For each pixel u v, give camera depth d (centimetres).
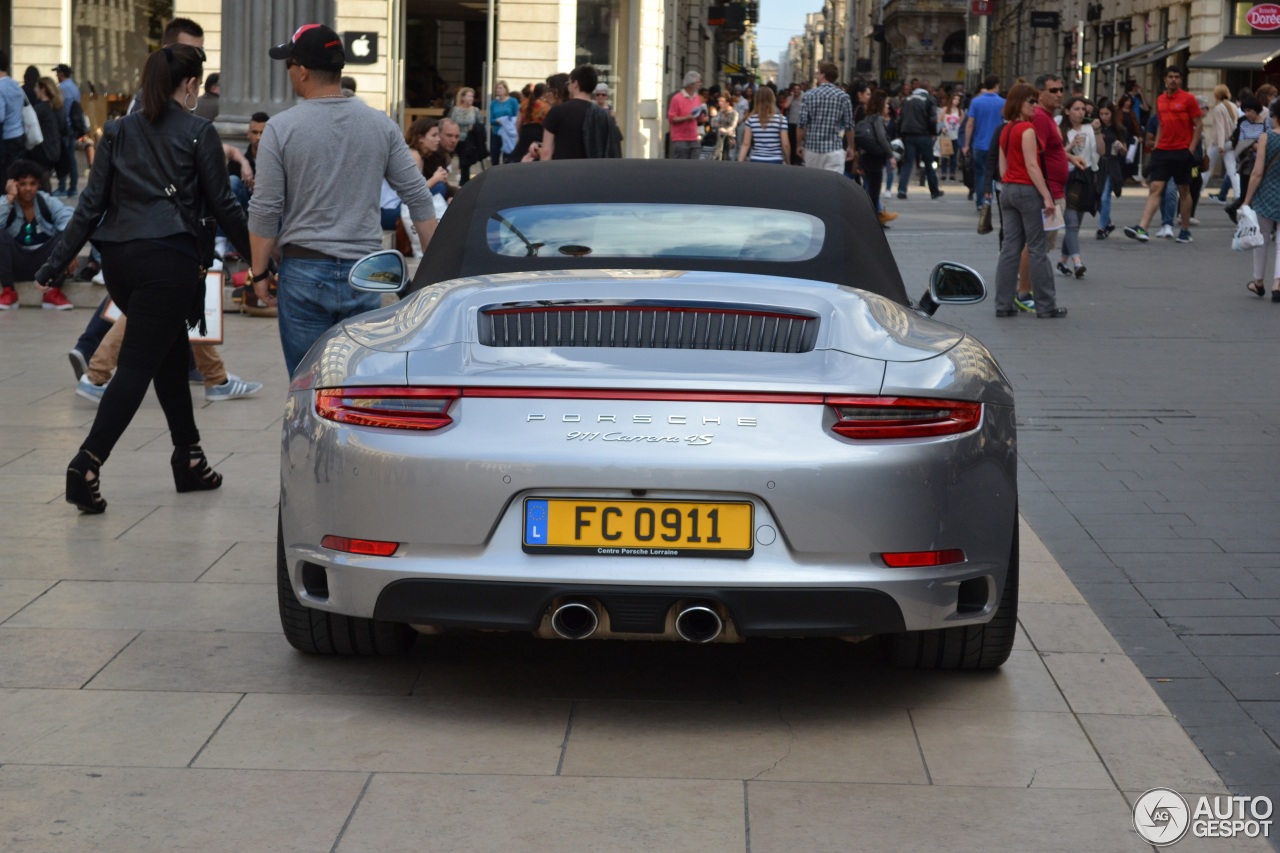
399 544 364
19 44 2708
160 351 598
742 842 318
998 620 411
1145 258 1653
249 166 1232
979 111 2230
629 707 399
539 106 1689
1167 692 420
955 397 372
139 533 566
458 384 362
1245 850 319
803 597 357
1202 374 962
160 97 595
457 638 454
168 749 363
